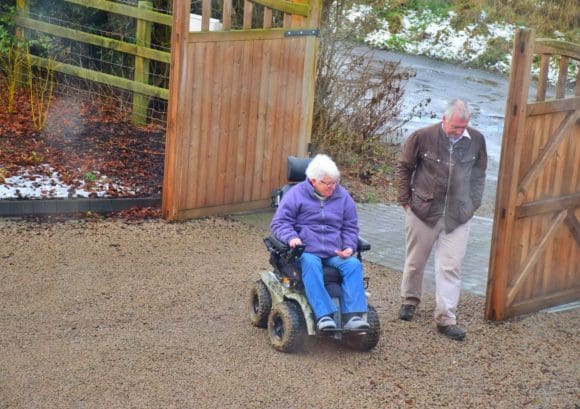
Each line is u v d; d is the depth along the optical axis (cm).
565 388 549
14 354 539
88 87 1155
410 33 2170
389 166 1166
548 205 669
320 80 1109
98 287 667
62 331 580
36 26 1142
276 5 895
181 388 511
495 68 2003
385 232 897
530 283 685
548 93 1723
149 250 766
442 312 617
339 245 573
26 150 948
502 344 616
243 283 701
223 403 497
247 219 898
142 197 883
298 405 502
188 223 858
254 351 570
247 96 895
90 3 1109
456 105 596
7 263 700
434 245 655
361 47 1967
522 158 643
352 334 575
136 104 1095
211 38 844
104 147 998
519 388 546
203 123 859
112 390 502
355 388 529
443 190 611
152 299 652
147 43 1093
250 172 922
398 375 552
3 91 1129
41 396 490
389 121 1280
